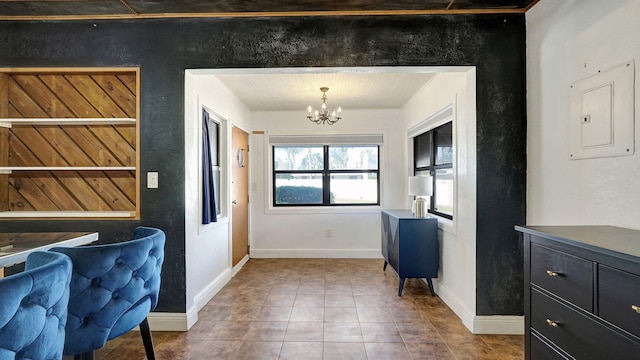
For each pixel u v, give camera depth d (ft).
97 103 8.36
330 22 7.78
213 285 10.44
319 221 15.64
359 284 11.50
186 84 7.96
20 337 3.06
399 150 15.40
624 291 3.37
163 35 7.91
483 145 7.72
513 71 7.69
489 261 7.72
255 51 7.83
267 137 15.52
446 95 9.89
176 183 7.89
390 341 7.38
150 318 7.88
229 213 12.25
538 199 7.22
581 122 5.94
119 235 7.89
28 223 7.86
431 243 10.34
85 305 4.66
